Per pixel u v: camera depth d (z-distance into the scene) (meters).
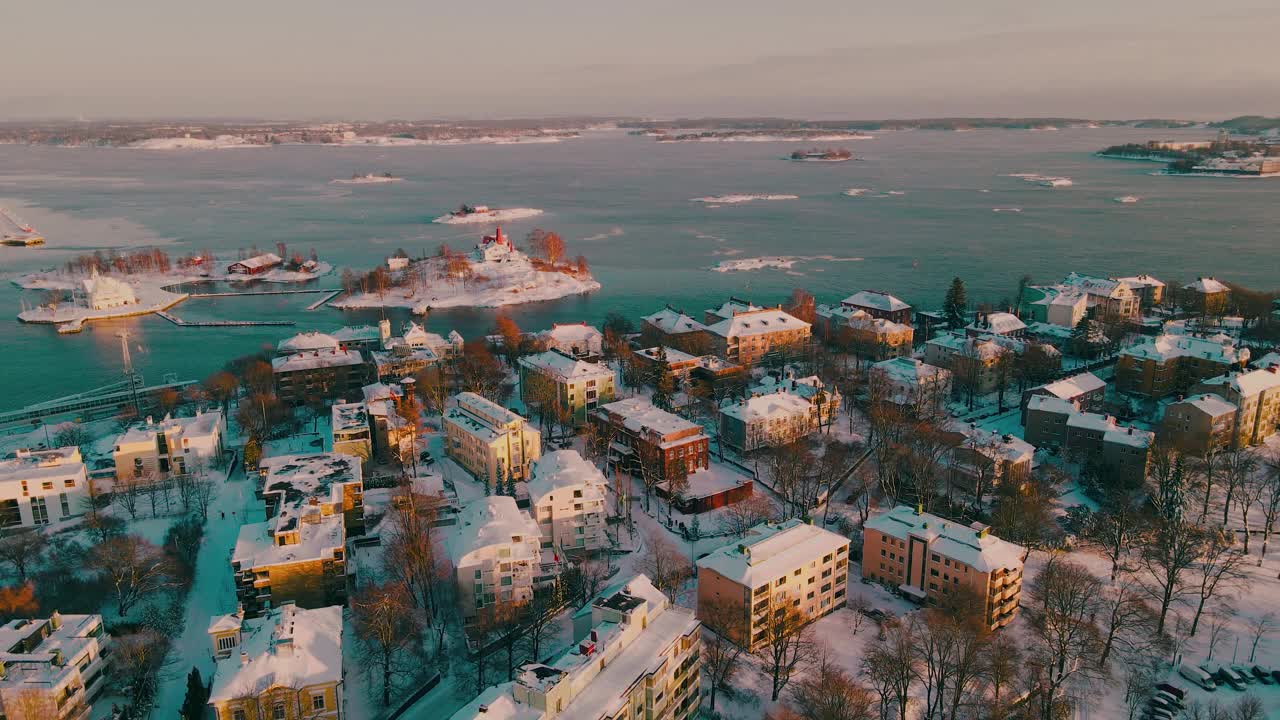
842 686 148.25
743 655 168.50
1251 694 160.12
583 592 186.75
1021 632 178.75
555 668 131.12
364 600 176.62
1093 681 164.38
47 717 139.38
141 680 154.12
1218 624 180.38
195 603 182.88
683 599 187.00
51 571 187.75
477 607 175.25
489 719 123.75
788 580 173.25
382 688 158.25
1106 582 195.00
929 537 185.25
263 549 178.62
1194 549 193.25
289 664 142.00
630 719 133.75
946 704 156.25
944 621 164.00
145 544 193.25
